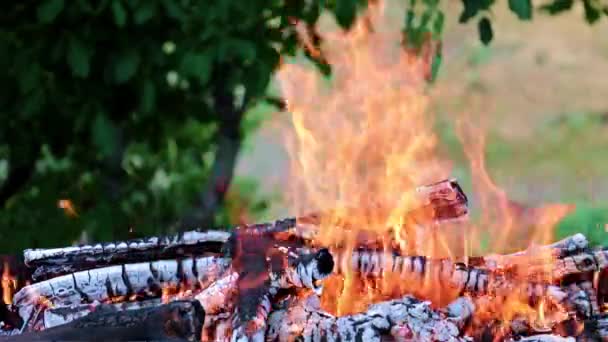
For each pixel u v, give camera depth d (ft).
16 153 20.97
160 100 21.04
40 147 21.25
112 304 13.57
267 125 32.30
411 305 12.47
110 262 14.38
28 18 19.43
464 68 40.81
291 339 12.19
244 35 18.30
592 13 19.54
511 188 32.37
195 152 24.22
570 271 14.43
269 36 18.97
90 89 19.74
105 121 19.52
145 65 19.10
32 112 19.19
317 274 12.28
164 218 23.03
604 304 14.48
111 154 20.30
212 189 22.65
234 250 13.20
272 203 27.96
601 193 32.09
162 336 11.58
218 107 21.67
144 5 17.90
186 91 21.27
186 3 18.25
